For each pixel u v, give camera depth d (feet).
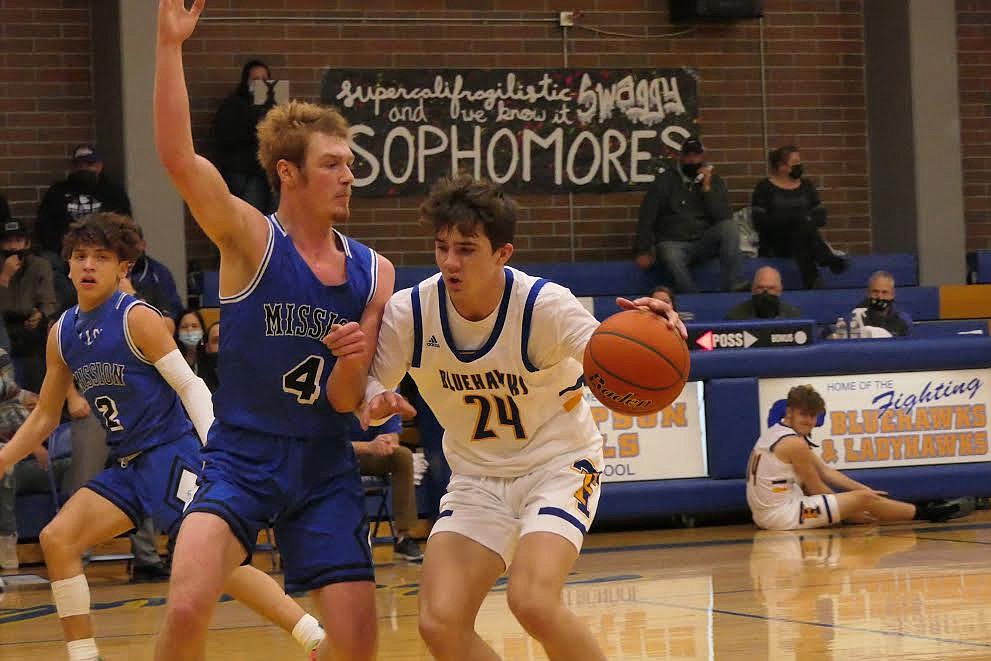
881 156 62.39
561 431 16.20
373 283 16.01
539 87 58.80
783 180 56.39
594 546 38.32
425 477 40.45
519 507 15.99
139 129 51.21
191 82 55.16
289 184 15.65
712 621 24.71
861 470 42.24
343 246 16.11
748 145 61.36
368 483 38.86
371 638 15.20
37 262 45.21
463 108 58.03
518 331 15.58
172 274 50.88
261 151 15.81
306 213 15.70
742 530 41.04
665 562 33.96
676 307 43.96
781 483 40.63
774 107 61.77
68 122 54.08
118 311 20.52
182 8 14.08
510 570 15.10
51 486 39.04
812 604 26.27
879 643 21.83
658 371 15.24
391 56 57.52
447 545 15.60
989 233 63.57
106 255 20.62
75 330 20.77
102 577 36.55
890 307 49.19
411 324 15.90
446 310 15.75
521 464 16.07
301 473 15.43
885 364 42.45
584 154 59.26
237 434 15.38
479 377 15.83
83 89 54.19
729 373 41.60
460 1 58.18
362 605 15.20
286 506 15.39
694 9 58.95
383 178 57.16
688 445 41.55
